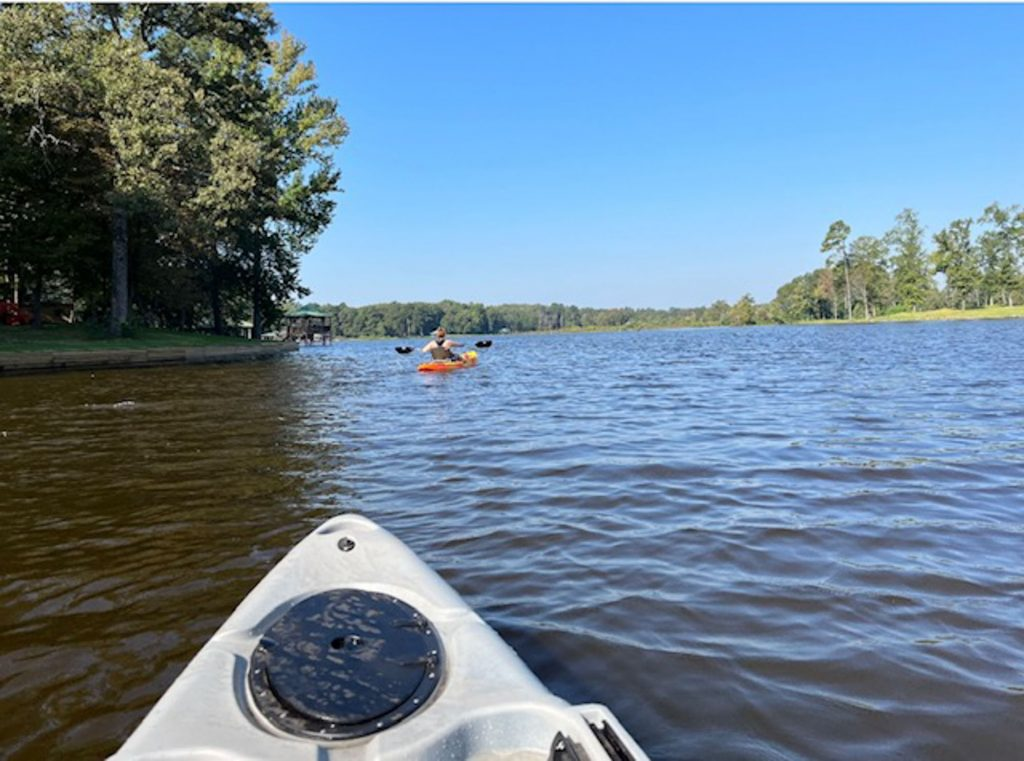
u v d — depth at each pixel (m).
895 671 2.55
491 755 1.59
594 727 1.60
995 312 78.38
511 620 3.01
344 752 1.48
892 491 5.01
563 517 4.49
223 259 35.84
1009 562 3.60
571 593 3.29
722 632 2.87
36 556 3.85
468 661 1.88
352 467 6.02
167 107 20.77
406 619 2.05
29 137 20.64
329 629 1.96
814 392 11.58
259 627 2.07
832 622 2.95
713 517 4.45
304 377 16.66
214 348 23.81
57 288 34.69
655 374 16.66
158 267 30.30
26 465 6.21
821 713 2.29
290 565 2.46
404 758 1.46
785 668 2.58
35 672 2.60
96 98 20.94
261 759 1.44
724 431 7.74
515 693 1.72
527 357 27.38
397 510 4.66
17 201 23.02
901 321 87.62
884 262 95.94
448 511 4.64
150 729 1.56
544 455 6.51
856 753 2.09
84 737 2.20
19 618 3.07
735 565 3.62
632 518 4.46
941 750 2.10
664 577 3.47
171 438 7.59
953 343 28.55
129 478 5.66
